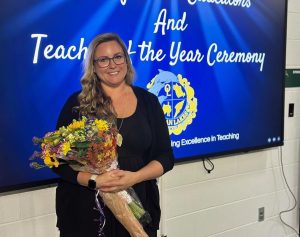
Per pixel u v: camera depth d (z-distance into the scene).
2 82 1.82
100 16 2.04
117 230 1.65
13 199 1.98
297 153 3.13
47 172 1.98
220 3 2.46
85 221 1.59
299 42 2.96
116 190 1.53
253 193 2.92
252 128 2.71
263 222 3.02
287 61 2.92
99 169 1.49
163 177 2.44
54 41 1.93
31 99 1.90
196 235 2.66
